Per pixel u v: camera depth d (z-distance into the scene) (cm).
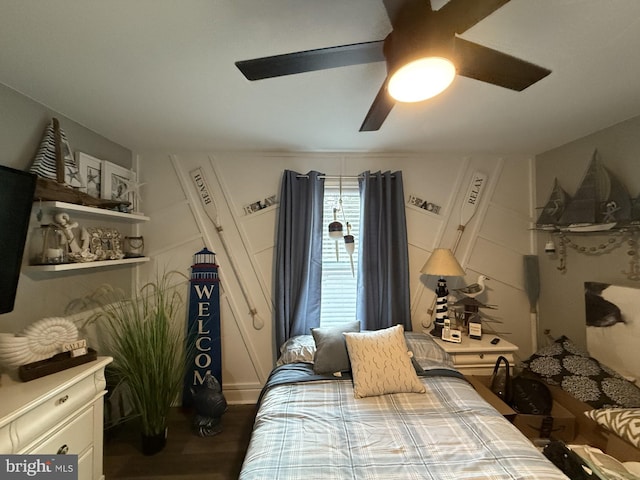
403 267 263
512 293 279
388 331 201
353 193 278
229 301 272
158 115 194
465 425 146
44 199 165
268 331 272
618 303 198
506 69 106
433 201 278
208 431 223
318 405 165
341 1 102
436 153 276
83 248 189
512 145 254
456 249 278
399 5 85
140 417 232
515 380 211
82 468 150
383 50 101
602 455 139
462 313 263
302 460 123
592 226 208
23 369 135
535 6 104
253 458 127
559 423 184
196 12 107
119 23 112
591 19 111
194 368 260
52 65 139
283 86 159
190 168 271
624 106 181
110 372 218
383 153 275
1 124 154
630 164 197
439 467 119
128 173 246
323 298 277
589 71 145
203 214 271
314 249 265
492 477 113
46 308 176
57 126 176
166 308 249
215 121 205
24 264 161
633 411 155
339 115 196
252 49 129
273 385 189
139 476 183
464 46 94
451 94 167
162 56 133
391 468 119
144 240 266
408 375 179
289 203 261
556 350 221
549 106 182
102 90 162
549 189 264
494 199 280
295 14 108
